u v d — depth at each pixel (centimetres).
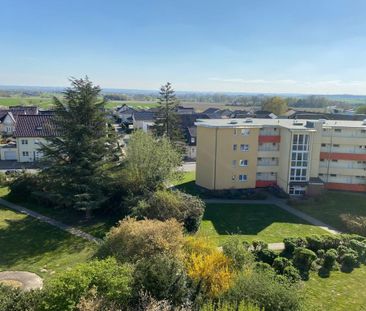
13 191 4178
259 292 1655
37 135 6378
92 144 3519
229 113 11531
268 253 2675
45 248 2967
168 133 6575
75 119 3525
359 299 2231
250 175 4931
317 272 2589
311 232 3562
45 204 4025
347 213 4103
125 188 3738
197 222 3350
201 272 1773
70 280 1475
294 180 4722
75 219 3634
